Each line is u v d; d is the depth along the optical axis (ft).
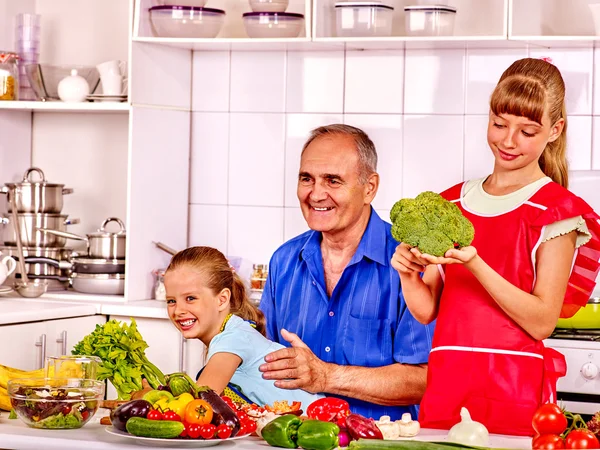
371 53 12.51
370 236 8.48
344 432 5.90
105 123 13.30
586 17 11.69
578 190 12.08
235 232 13.06
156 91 12.29
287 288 8.77
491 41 11.35
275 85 12.86
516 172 7.00
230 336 7.57
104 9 13.20
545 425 5.68
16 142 13.21
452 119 12.32
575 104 12.01
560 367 7.00
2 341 10.01
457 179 12.34
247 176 13.00
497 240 6.92
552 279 6.78
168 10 11.76
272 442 5.81
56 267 12.32
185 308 7.63
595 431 5.71
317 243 8.69
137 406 5.79
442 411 6.93
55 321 10.73
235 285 8.09
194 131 13.14
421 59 12.36
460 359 6.91
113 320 7.44
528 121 6.75
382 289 8.43
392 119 12.50
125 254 12.09
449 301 7.03
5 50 13.01
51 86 12.23
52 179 13.46
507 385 6.80
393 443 5.47
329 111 12.70
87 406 6.27
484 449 5.48
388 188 12.53
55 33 13.35
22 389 6.24
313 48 12.39
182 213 12.97
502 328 6.85
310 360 7.80
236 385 7.68
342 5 11.49
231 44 12.10
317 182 8.31
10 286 12.35
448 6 11.37
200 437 5.72
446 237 6.34
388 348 8.40
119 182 13.28
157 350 11.36
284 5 11.83
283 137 12.87
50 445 5.90
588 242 7.02
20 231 12.45
